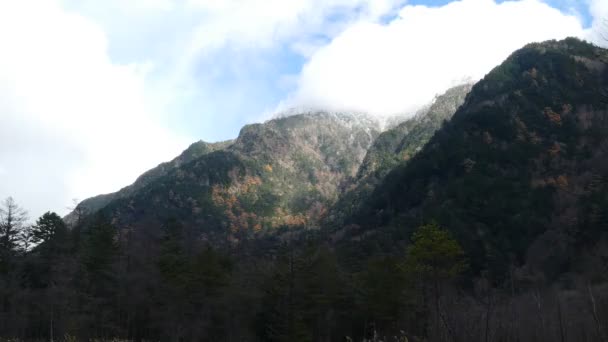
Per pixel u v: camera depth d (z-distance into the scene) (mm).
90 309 54094
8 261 61156
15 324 53219
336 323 64500
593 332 23875
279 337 55375
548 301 31172
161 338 61625
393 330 54719
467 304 28391
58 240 65688
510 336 22562
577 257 66812
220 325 63469
